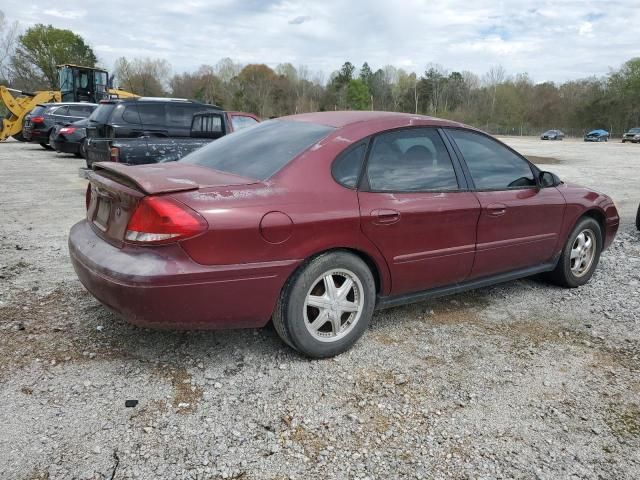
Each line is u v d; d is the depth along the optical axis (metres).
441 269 3.75
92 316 3.82
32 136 18.86
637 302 4.50
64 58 67.12
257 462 2.37
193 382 2.99
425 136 3.78
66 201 8.79
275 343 3.51
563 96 80.44
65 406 2.72
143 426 2.59
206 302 2.85
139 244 2.80
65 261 5.20
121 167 3.24
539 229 4.37
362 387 3.01
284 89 78.50
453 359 3.39
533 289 4.81
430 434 2.62
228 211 2.85
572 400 2.96
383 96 96.62
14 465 2.28
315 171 3.22
